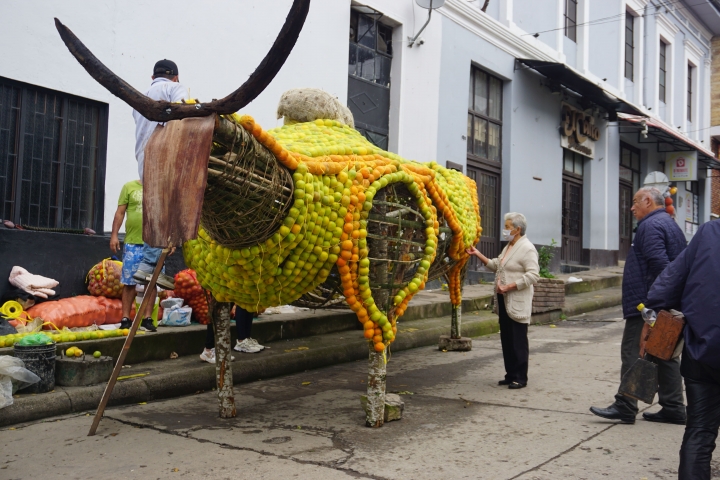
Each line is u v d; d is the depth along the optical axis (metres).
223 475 3.51
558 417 4.72
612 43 18.11
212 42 7.88
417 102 11.12
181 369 5.54
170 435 4.21
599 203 17.34
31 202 6.50
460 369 6.56
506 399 5.29
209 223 3.75
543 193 14.70
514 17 14.02
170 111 3.32
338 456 3.82
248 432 4.30
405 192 4.73
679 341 3.25
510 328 5.73
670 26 21.31
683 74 22.70
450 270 7.25
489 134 13.34
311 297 4.70
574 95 15.77
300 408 4.96
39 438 4.10
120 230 7.21
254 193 3.51
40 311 5.84
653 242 4.50
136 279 5.81
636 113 16.61
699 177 23.70
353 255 4.11
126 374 5.32
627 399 4.52
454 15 11.88
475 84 12.97
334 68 9.47
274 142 3.52
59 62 6.55
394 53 10.88
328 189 3.98
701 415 3.07
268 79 3.11
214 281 4.20
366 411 4.48
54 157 6.67
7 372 4.40
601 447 4.02
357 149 4.39
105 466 3.63
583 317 10.98
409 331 8.04
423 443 4.08
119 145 7.12
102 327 6.15
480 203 13.05
